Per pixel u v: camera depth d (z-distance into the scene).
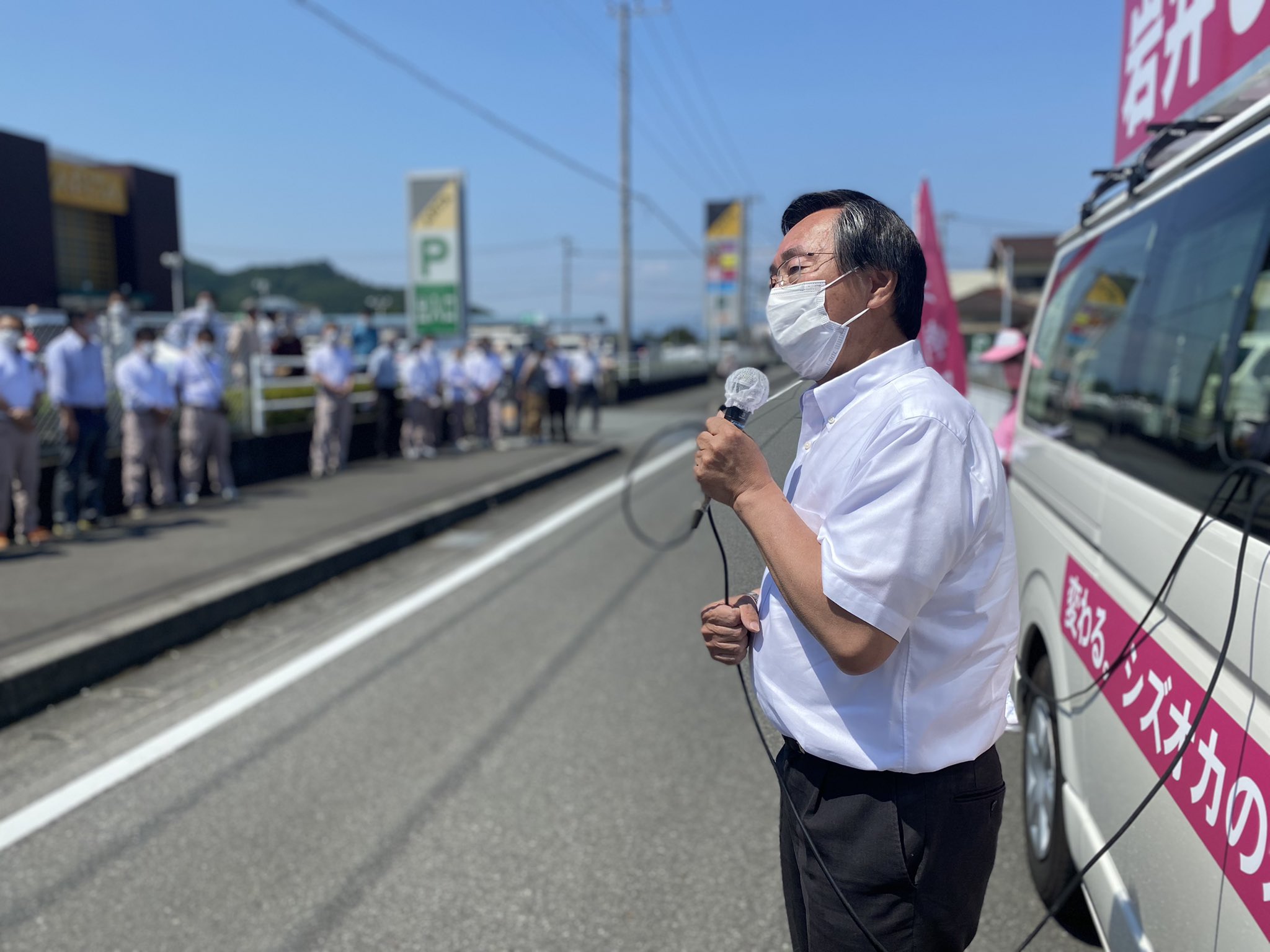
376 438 13.95
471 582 7.01
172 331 10.14
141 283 25.88
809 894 1.61
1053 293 3.88
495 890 3.02
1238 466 1.95
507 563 7.63
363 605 6.41
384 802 3.60
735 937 2.77
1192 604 1.87
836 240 1.52
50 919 2.86
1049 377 3.65
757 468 1.48
